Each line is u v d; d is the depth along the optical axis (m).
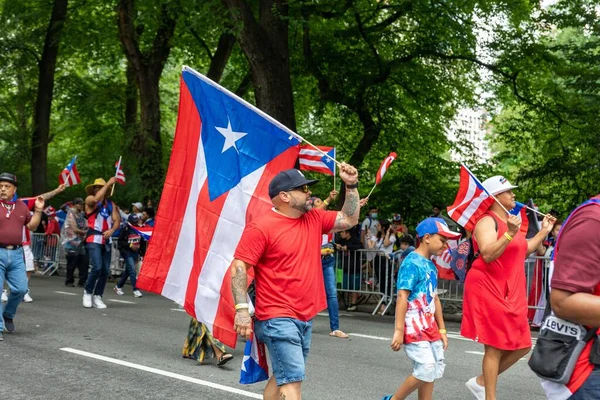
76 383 6.44
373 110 22.05
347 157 24.98
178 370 7.09
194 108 5.72
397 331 5.20
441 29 19.95
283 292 4.28
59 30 24.94
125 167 24.52
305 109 25.41
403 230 15.30
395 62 20.14
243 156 5.44
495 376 5.42
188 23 17.69
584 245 2.67
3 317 9.15
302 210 4.36
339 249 13.71
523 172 21.03
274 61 15.92
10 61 27.45
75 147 34.94
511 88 21.69
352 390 6.43
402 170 22.91
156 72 21.91
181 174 5.75
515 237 5.52
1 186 8.63
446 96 22.53
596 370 2.83
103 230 12.24
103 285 12.33
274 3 16.02
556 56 20.27
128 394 6.07
